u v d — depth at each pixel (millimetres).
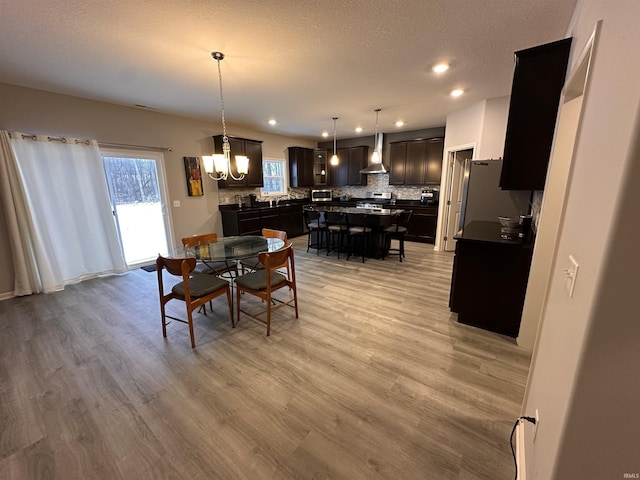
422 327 2590
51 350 2283
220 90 3318
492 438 1463
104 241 4047
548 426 911
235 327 2635
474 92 3594
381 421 1578
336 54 2461
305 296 3318
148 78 2965
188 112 4477
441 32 2115
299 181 7250
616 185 619
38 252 3381
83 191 3766
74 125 3613
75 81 3033
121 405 1715
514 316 2395
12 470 1329
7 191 3129
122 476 1297
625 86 651
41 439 1492
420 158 6152
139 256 4531
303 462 1352
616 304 636
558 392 853
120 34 2088
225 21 1939
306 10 1821
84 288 3629
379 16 1899
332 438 1478
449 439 1460
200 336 2482
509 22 1979
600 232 689
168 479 1281
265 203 6438
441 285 3641
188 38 2162
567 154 1863
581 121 1066
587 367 686
